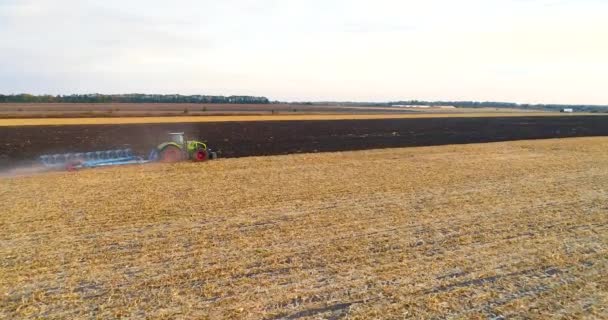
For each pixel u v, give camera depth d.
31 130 47.47
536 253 8.97
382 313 6.45
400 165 21.89
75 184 16.50
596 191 15.16
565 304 6.77
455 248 9.27
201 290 7.23
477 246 9.40
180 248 9.26
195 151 23.58
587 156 25.83
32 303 6.80
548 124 67.88
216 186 16.09
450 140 39.56
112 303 6.79
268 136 43.25
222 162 22.98
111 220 11.43
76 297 7.00
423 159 24.50
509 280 7.63
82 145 33.22
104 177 18.08
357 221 11.32
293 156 25.97
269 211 12.36
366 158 25.05
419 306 6.67
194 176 18.38
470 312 6.49
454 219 11.54
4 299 6.96
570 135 46.03
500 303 6.79
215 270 8.06
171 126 56.28
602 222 11.26
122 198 14.02
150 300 6.89
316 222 11.23
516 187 15.88
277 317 6.36
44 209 12.59
